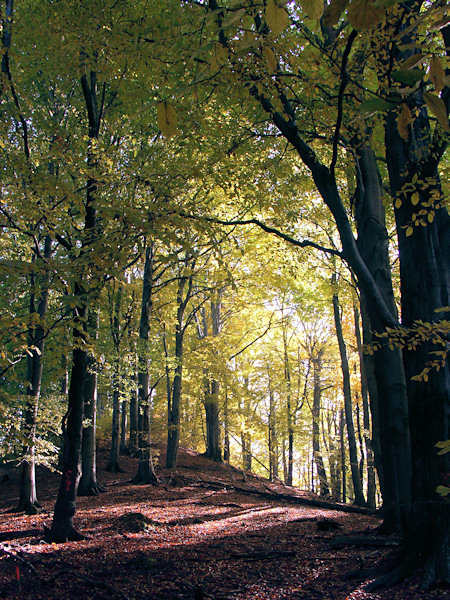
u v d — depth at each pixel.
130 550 8.48
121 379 16.78
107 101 13.23
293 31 6.39
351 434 17.78
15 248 11.25
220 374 24.02
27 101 8.77
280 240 13.99
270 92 5.17
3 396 6.01
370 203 9.80
